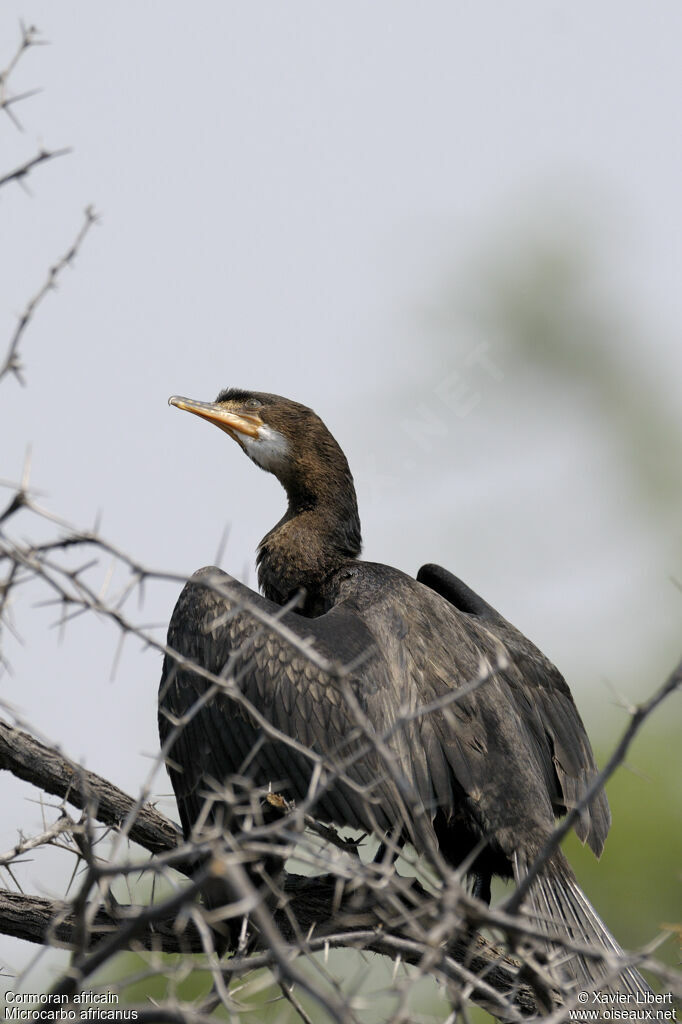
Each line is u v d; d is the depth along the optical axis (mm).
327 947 6812
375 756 9523
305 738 9719
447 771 9656
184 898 5172
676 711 18281
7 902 8867
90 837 5797
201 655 10203
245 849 5527
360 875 5754
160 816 9453
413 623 10586
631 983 8422
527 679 11453
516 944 6324
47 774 9008
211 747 10016
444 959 6543
